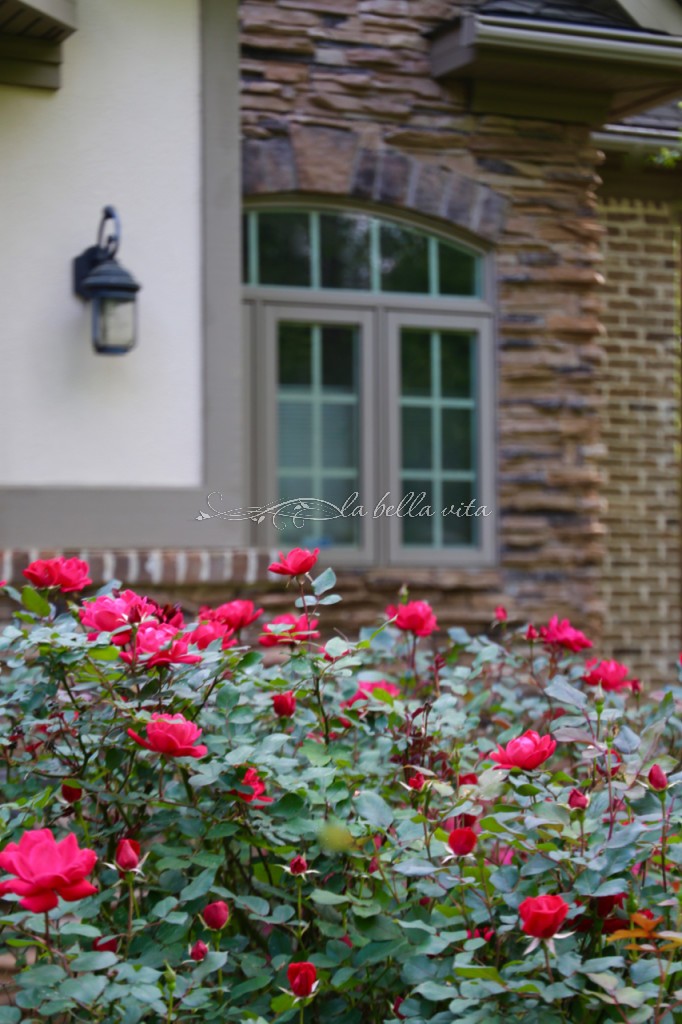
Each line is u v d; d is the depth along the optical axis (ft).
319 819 6.70
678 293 24.77
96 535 15.96
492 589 21.08
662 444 24.38
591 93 21.45
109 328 15.76
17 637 7.26
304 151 19.94
